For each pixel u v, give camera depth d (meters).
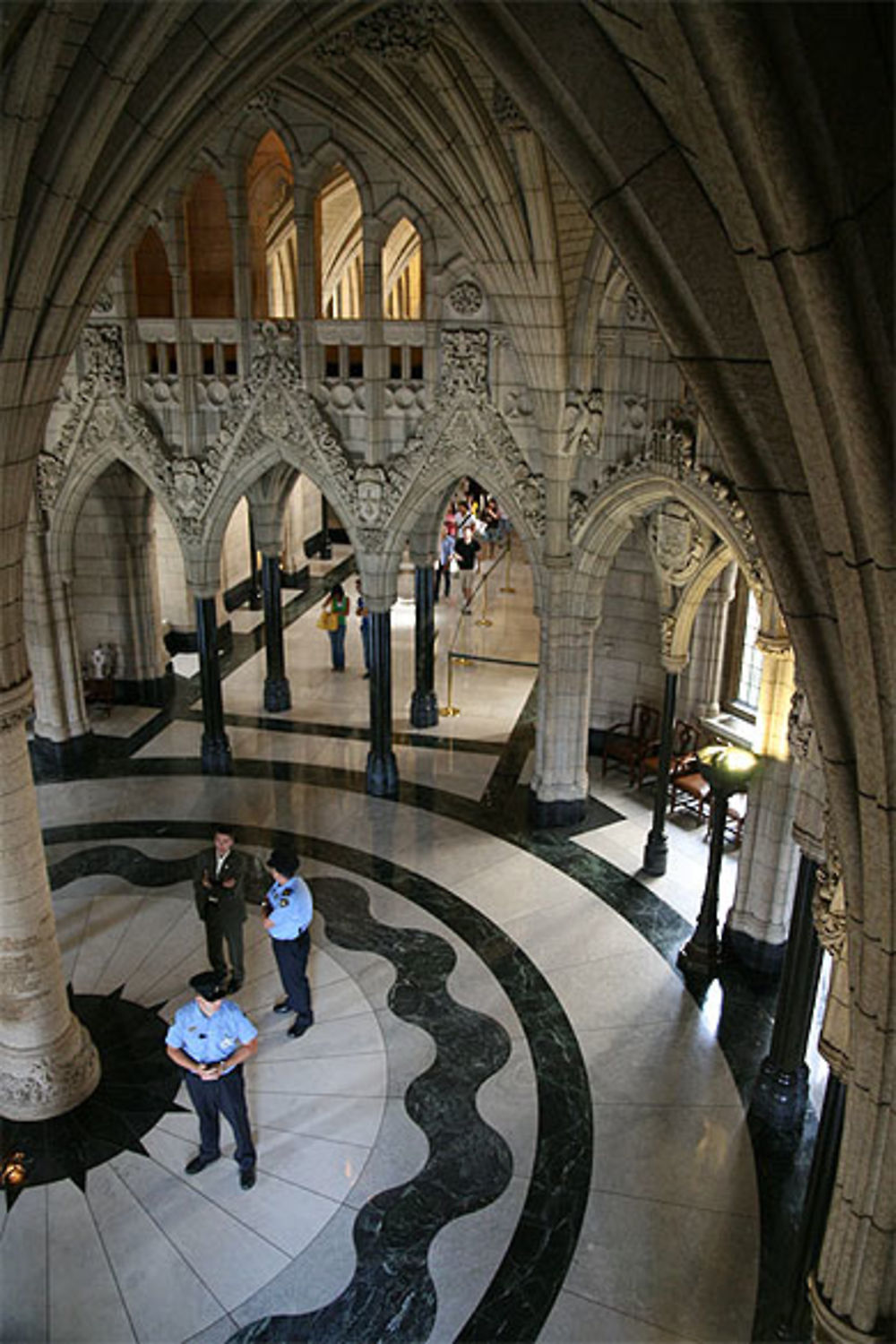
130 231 7.63
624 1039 10.20
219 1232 7.85
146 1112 9.06
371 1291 7.38
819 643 4.23
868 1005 4.63
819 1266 5.46
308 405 14.08
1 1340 6.98
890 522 3.43
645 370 11.94
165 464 14.73
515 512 13.63
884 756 4.03
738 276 3.70
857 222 2.92
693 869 13.41
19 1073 8.88
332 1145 8.72
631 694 16.53
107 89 6.20
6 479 7.46
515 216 11.12
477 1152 8.69
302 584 26.73
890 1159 4.81
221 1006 7.88
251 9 6.54
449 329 13.29
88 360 14.48
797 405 3.44
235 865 10.38
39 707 15.89
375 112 11.26
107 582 18.12
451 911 12.27
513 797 15.29
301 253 13.48
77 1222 7.93
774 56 2.72
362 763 16.30
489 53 3.85
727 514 10.73
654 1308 7.31
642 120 3.64
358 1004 10.56
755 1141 8.95
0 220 6.18
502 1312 7.25
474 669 20.70
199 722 17.97
